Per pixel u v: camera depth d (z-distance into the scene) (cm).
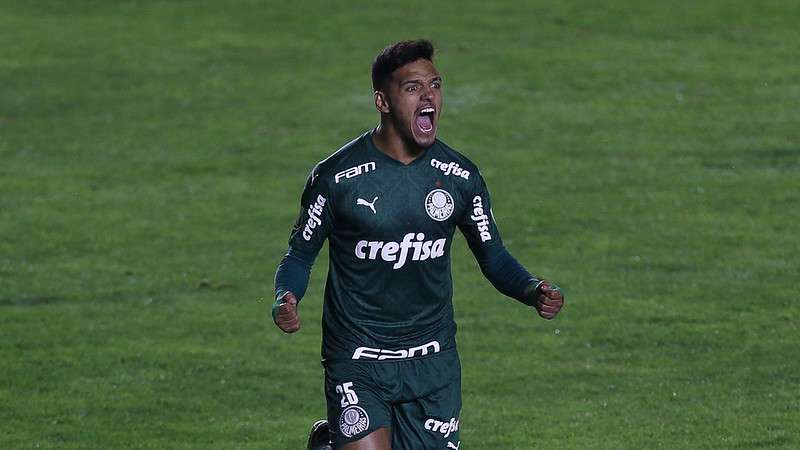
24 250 5175
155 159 6538
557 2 9444
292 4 9625
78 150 6706
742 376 3616
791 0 9288
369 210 2183
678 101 7275
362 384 2242
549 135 6750
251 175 6253
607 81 7675
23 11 9600
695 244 5053
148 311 4434
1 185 6119
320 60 8288
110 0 9875
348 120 7125
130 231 5438
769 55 8112
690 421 3256
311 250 2238
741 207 5541
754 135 6650
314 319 4341
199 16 9400
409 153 2202
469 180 2227
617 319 4212
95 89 7812
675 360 3803
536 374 3712
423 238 2205
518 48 8369
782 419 3231
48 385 3684
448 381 2278
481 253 2283
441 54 8250
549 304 2178
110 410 3472
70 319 4344
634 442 3111
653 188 5853
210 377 3759
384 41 8644
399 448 2311
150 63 8319
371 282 2216
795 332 4009
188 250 5162
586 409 3397
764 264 4778
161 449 3161
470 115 7100
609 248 5041
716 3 9281
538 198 5744
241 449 3150
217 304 4512
